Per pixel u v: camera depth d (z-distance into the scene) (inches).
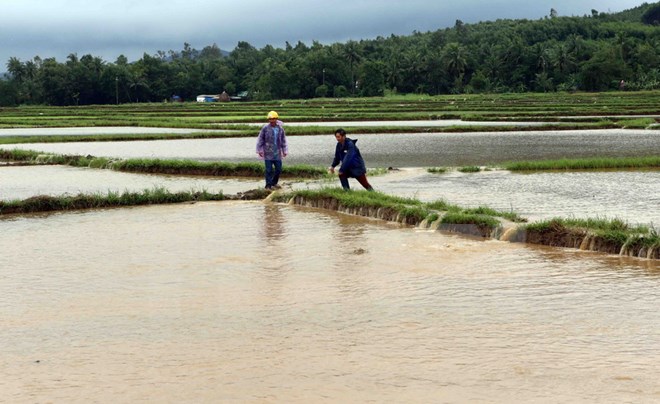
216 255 486.6
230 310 361.7
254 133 1818.4
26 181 957.8
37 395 263.6
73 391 266.5
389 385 266.8
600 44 7391.7
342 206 671.8
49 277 432.8
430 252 486.6
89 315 357.4
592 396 254.1
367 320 341.7
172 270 446.3
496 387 263.4
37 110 3907.5
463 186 820.6
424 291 390.3
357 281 413.4
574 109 2842.0
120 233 575.8
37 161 1224.2
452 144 1504.7
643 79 6136.8
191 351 305.1
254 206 718.5
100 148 1485.0
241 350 305.1
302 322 340.5
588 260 456.4
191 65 7834.6
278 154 807.1
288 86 6486.2
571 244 497.4
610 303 361.4
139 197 741.3
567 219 526.6
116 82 6574.8
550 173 952.9
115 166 1096.2
